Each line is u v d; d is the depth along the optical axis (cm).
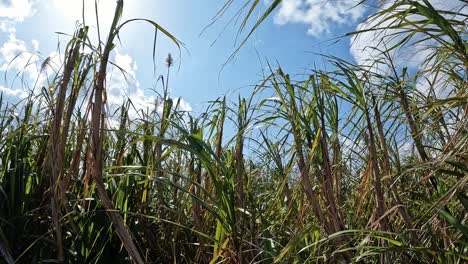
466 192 242
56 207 310
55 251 334
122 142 389
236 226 301
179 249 368
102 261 349
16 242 330
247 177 359
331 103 323
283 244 354
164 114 378
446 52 248
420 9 221
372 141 288
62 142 310
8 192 346
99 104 299
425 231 258
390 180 281
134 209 369
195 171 355
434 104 230
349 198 342
